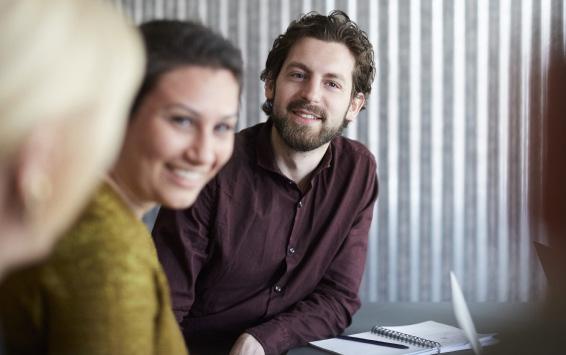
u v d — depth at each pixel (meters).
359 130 4.94
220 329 2.22
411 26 4.88
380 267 4.96
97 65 0.50
